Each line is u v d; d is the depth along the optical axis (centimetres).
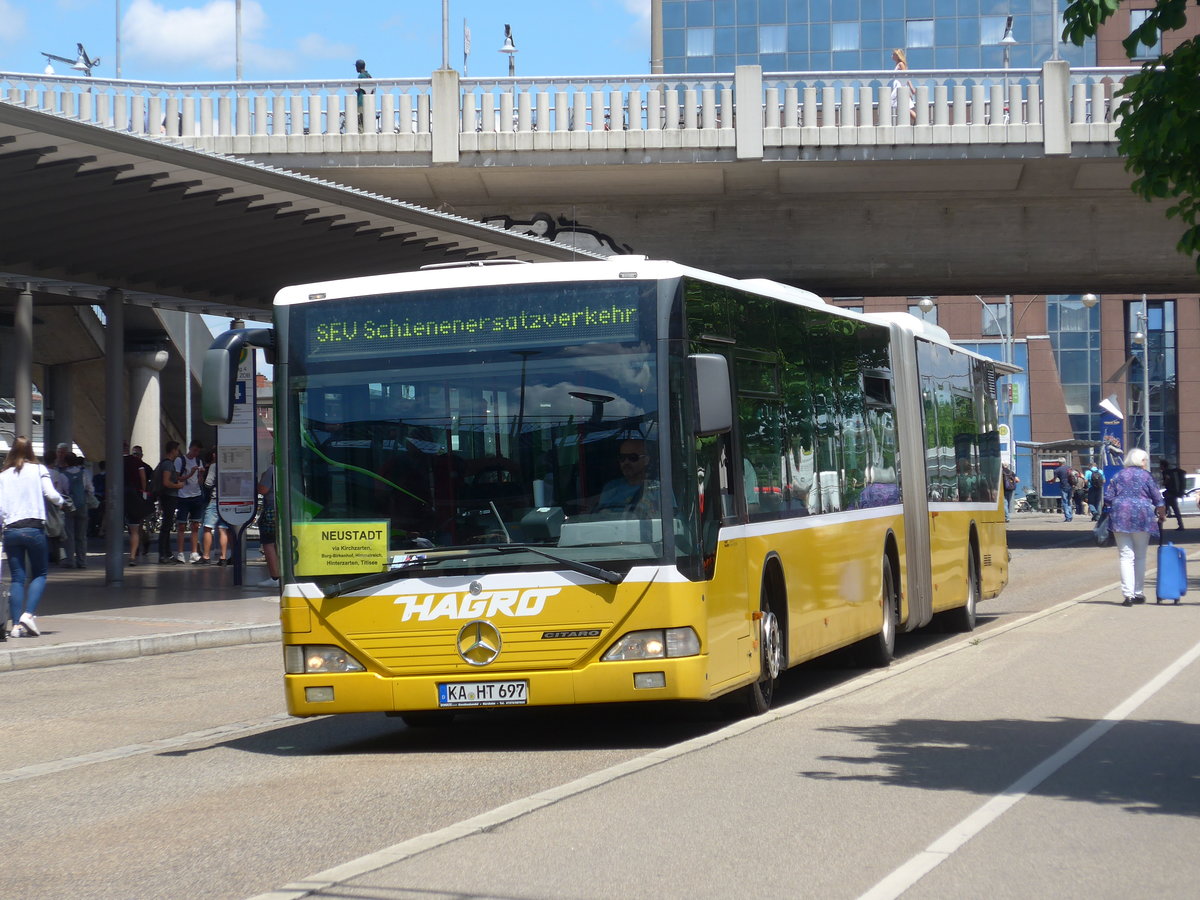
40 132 1605
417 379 1023
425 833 747
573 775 918
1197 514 6003
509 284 1023
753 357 1153
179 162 1783
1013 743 973
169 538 3092
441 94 3547
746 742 986
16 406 2891
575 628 983
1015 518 6400
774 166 3600
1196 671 1354
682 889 611
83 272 2373
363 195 2055
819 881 623
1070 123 3544
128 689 1405
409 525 1005
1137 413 8481
